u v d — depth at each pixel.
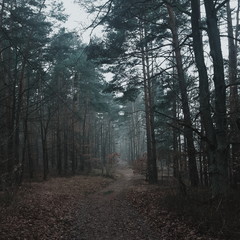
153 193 16.56
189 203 10.89
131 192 19.41
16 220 10.41
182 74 16.33
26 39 19.03
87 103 39.53
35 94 27.84
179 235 8.44
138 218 11.65
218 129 9.97
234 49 16.58
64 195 17.91
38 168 37.34
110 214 13.05
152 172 24.89
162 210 11.63
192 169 15.46
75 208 14.71
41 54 20.70
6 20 14.85
